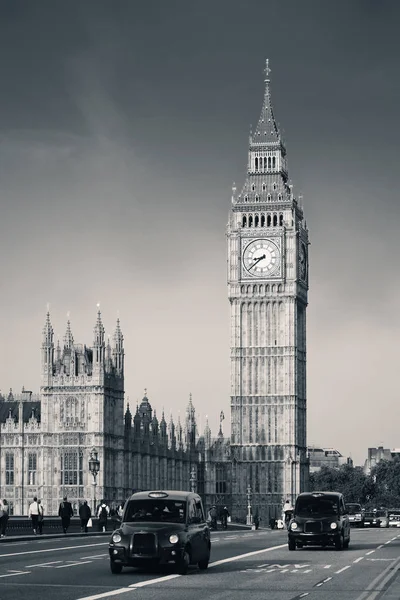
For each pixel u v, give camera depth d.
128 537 59.38
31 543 91.75
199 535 61.97
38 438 192.75
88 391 191.38
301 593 50.56
